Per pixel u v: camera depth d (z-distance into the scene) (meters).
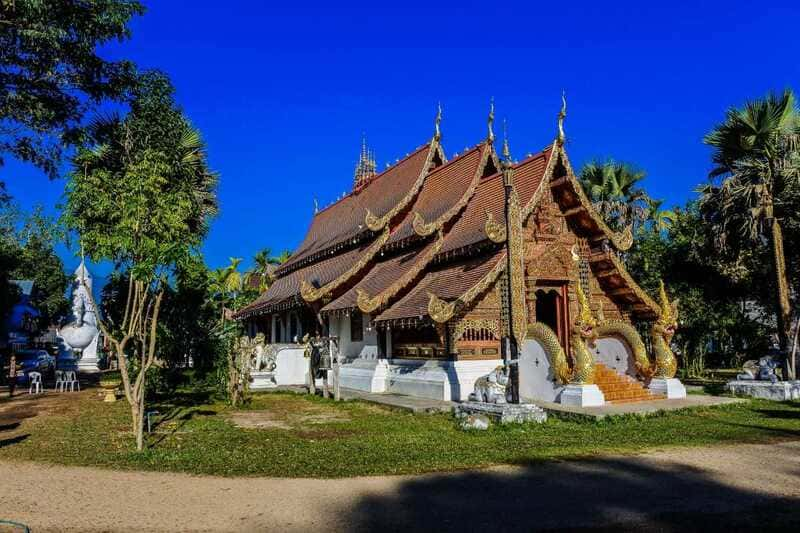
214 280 27.72
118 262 13.26
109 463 10.20
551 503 7.61
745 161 22.30
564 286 20.56
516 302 14.65
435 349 19.41
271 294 32.50
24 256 49.41
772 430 13.30
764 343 29.53
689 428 13.64
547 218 20.23
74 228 12.41
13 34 18.52
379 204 27.05
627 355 19.55
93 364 36.75
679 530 6.57
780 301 20.05
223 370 21.72
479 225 20.52
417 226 21.05
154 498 7.92
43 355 44.12
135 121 18.23
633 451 10.95
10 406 18.78
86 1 18.70
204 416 16.58
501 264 18.41
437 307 17.28
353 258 25.81
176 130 19.05
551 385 17.56
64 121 20.42
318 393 22.31
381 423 14.95
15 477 9.17
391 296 20.58
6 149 20.83
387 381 21.48
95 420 15.62
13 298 40.12
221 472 9.48
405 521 6.93
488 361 18.91
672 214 41.03
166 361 22.52
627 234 20.78
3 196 24.09
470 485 8.54
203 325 24.45
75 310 32.88
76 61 19.50
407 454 10.84
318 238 33.56
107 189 12.52
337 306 22.20
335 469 9.65
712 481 8.62
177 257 12.03
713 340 33.50
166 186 15.16
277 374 26.16
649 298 20.88
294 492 8.18
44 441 12.43
